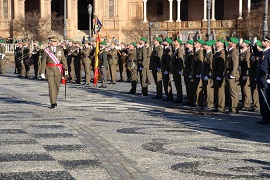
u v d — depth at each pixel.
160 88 27.02
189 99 24.17
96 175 10.26
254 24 70.94
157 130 16.11
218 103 21.56
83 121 17.92
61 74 21.92
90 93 29.78
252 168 11.01
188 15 96.19
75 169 10.74
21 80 40.81
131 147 13.20
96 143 13.66
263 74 17.98
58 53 21.84
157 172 10.59
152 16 97.50
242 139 14.70
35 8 99.06
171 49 25.89
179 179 10.05
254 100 22.22
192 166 11.16
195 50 23.05
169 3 93.25
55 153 12.29
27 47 45.09
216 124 17.72
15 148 12.80
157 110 21.81
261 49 21.88
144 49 28.39
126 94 29.56
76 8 92.69
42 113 20.06
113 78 38.22
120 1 92.44
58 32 89.81
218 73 21.28
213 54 22.59
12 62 75.06
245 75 22.52
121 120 18.38
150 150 12.85
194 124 17.62
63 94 28.84
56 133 15.19
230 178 10.15
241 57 22.48
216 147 13.36
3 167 10.84
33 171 10.53
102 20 92.94
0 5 94.88
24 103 23.58
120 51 41.81
